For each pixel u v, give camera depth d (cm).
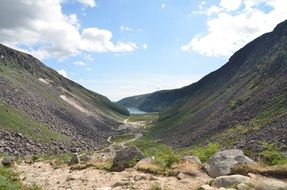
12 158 3353
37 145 8775
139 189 1580
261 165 1741
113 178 1900
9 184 1514
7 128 9081
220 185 1530
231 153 1809
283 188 1318
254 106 12694
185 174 1778
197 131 14125
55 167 2770
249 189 1401
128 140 16100
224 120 13262
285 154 2186
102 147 11975
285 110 9844
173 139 15125
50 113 15425
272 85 13825
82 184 1847
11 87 15175
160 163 2017
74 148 9894
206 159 2239
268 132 8119
